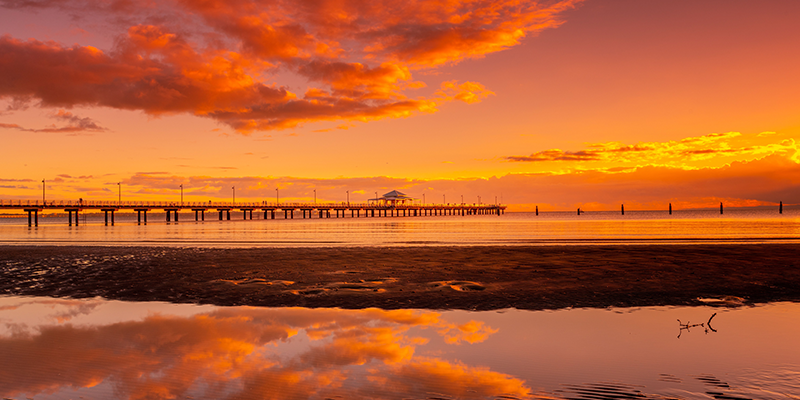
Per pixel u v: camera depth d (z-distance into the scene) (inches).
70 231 2329.0
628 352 303.1
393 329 369.4
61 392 231.5
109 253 1003.9
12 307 465.4
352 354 300.5
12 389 235.5
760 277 610.5
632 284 570.3
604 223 2891.2
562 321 394.3
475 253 950.4
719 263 748.0
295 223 3619.6
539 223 3019.2
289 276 655.1
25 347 315.9
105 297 515.5
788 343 321.4
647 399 222.4
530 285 568.1
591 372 263.3
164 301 490.6
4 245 1296.8
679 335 345.4
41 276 670.5
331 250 1044.5
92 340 335.9
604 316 412.5
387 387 239.1
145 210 3767.2
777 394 227.9
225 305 468.4
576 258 845.2
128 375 258.2
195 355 299.0
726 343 322.7
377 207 6220.5
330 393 230.4
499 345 321.7
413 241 1376.7
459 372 264.1
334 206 5615.2
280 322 394.9
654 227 2215.8
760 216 4490.7
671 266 721.0
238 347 317.7
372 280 616.7
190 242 1387.8
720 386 239.5
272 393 230.2
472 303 470.3
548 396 226.4
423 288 552.4
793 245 1059.9
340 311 438.9
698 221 3078.2
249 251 1030.4
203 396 225.9
